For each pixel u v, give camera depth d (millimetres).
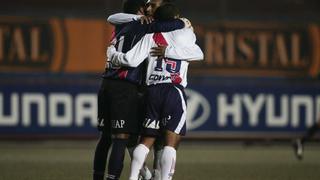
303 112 48781
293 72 48938
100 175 24547
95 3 48125
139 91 23688
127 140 23781
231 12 49031
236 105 48312
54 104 47125
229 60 48438
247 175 32156
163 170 23172
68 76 47312
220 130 48188
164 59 23406
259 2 49375
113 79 23516
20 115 46812
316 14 49562
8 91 46719
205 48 48406
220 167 35469
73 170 33188
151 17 23781
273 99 48625
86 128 47312
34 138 46812
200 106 48000
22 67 46938
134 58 23078
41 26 47250
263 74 48688
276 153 44625
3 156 40969
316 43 49219
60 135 47031
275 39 48969
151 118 23359
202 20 48594
